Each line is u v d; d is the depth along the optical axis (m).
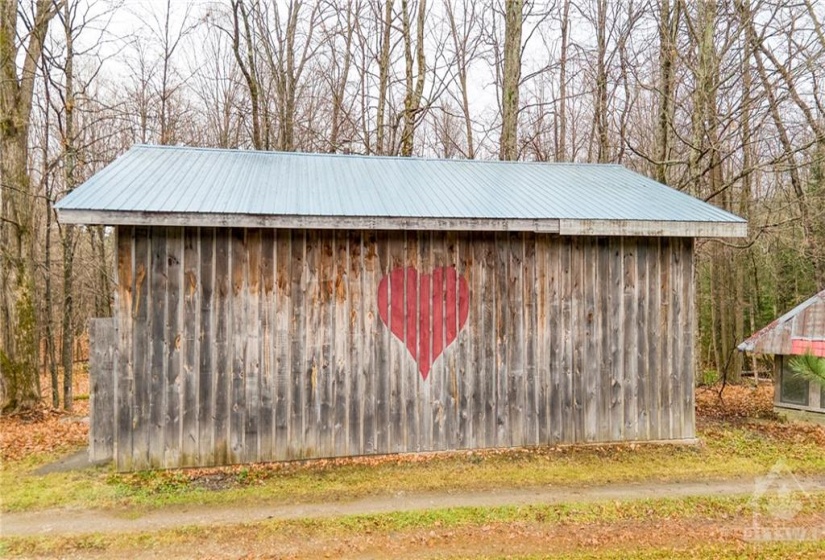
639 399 7.27
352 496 5.49
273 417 6.33
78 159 10.97
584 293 7.17
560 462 6.54
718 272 17.77
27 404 9.41
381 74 14.47
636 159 16.83
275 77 15.49
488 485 5.82
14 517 4.95
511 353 6.97
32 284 9.66
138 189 6.13
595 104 15.74
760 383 14.97
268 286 6.34
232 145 18.05
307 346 6.44
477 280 6.92
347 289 6.56
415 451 6.69
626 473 6.23
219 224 5.72
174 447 6.08
